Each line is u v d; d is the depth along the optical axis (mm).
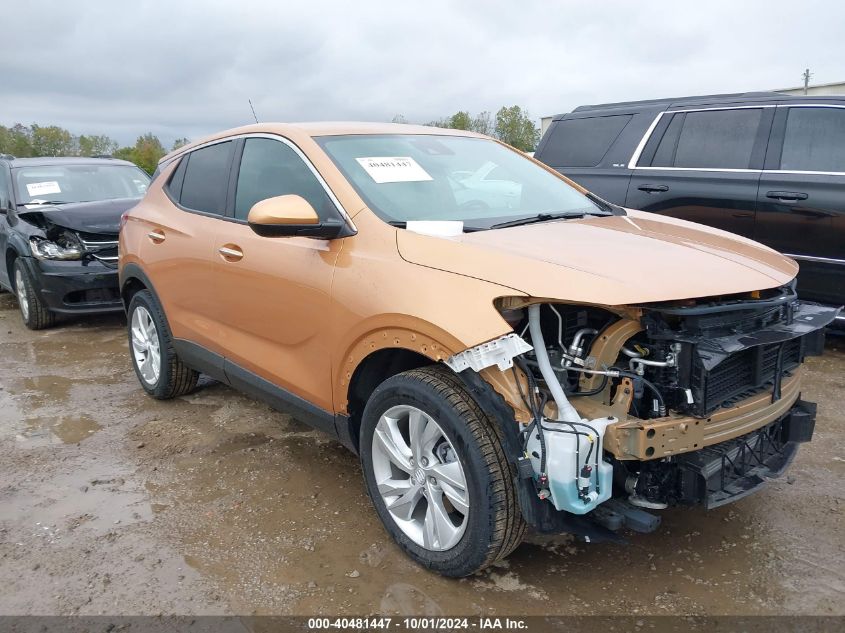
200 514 3350
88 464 3932
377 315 2785
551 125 7125
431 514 2760
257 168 3812
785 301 2705
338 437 3281
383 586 2762
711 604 2617
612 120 6617
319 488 3592
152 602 2689
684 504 2508
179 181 4594
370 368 3062
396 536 2932
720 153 5832
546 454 2373
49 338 7016
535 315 2529
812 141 5398
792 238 5398
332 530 3182
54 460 3990
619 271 2523
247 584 2795
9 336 7152
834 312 2961
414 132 3945
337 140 3566
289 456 3980
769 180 5484
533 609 2605
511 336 2430
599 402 2520
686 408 2418
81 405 4926
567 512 2521
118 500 3504
